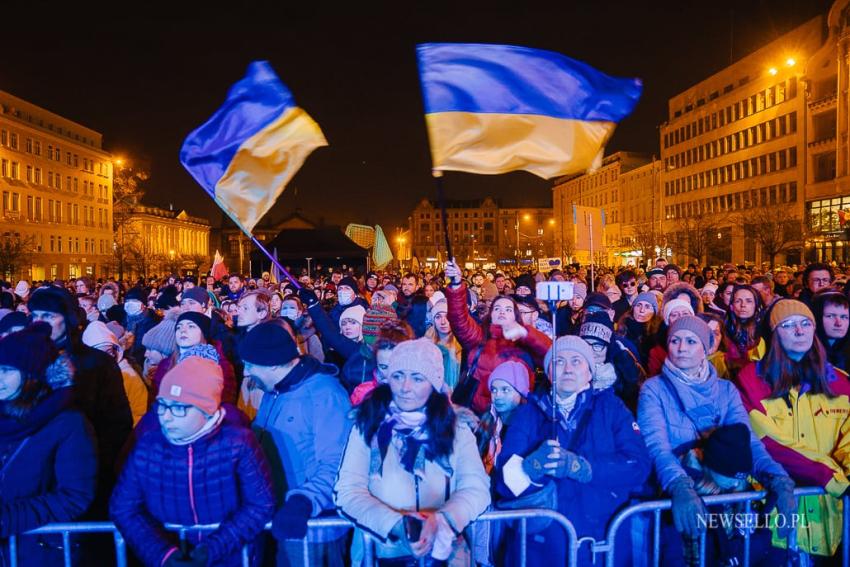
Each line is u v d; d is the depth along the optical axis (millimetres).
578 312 8883
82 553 3779
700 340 3943
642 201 85250
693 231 58781
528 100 4703
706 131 68875
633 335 7324
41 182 70312
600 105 4734
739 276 14477
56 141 72938
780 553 3768
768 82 58125
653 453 3793
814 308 5176
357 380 5645
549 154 4719
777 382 4066
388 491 3246
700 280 15805
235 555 3428
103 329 5191
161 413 3150
